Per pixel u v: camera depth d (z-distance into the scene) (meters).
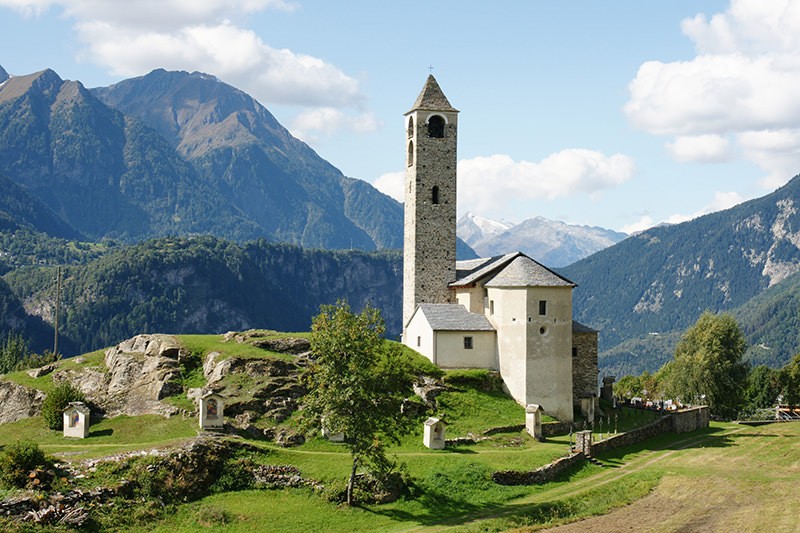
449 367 86.50
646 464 72.00
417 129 102.00
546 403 82.50
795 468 69.00
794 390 133.38
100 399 78.38
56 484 53.69
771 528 52.53
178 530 53.53
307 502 58.56
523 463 66.81
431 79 104.44
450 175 102.75
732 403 112.88
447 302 101.50
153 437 68.31
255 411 72.00
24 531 48.84
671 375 117.88
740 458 73.38
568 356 83.94
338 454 66.12
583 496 61.41
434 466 64.88
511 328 84.19
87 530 51.34
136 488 55.97
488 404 81.75
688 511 57.19
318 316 61.84
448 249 102.19
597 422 84.56
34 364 111.19
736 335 114.88
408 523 56.69
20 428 74.50
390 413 61.09
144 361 82.00
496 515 57.81
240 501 57.91
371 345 61.12
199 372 79.94
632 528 53.91
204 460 59.91
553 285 83.56
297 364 80.31
